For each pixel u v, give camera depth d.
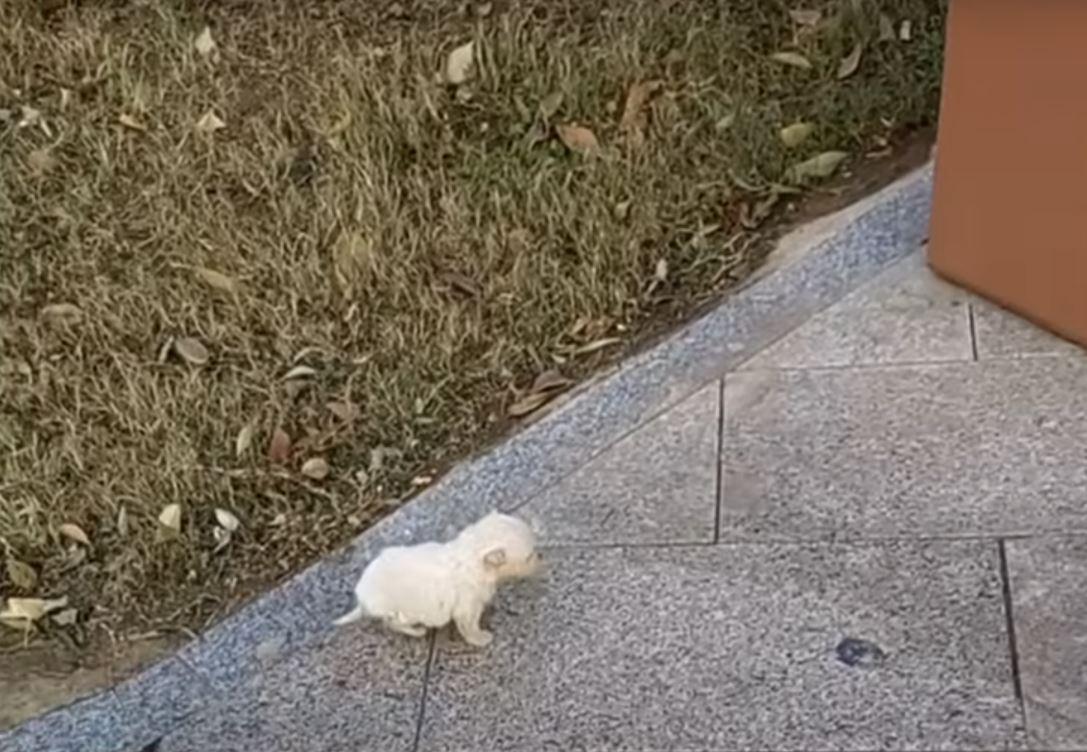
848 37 2.98
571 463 2.38
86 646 2.27
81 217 2.80
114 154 2.89
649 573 2.21
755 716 2.03
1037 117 2.33
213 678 2.19
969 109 2.41
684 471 2.34
